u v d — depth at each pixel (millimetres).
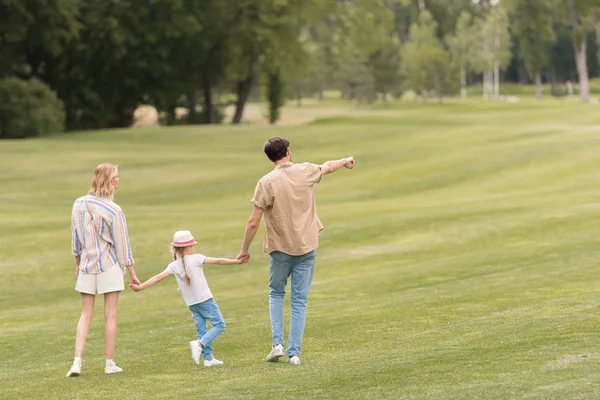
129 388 16938
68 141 119438
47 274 42656
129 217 59688
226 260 18938
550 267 34281
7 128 138125
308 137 119312
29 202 72938
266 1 167875
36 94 141000
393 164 88312
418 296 29516
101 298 36656
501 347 18047
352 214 58719
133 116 185625
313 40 199625
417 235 49875
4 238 51188
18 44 154750
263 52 174875
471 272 36125
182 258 18984
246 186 81688
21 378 19438
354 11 192000
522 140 101125
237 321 27047
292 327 18734
